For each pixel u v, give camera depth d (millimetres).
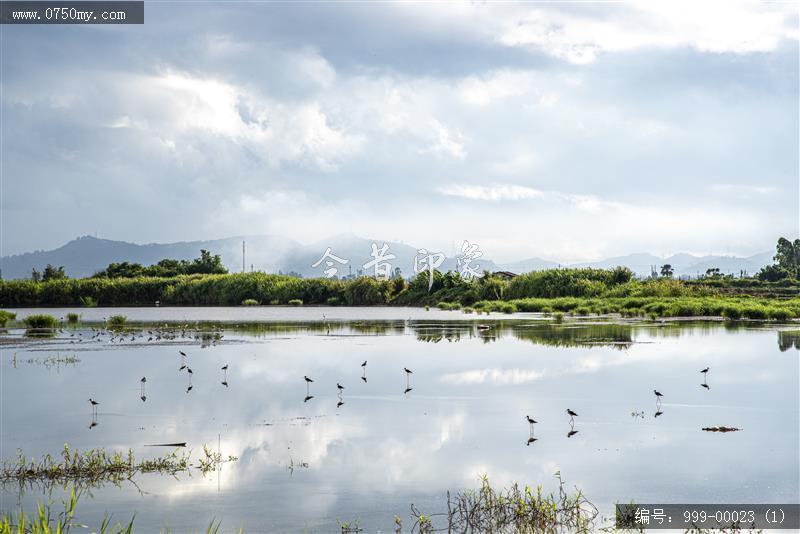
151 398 23719
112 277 136875
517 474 14797
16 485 14148
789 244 166500
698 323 55781
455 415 20562
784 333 45531
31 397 23953
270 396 24031
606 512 12570
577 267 102125
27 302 111500
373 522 12125
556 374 28031
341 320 66625
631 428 18703
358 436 18125
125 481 14438
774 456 15867
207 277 119438
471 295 99500
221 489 13906
